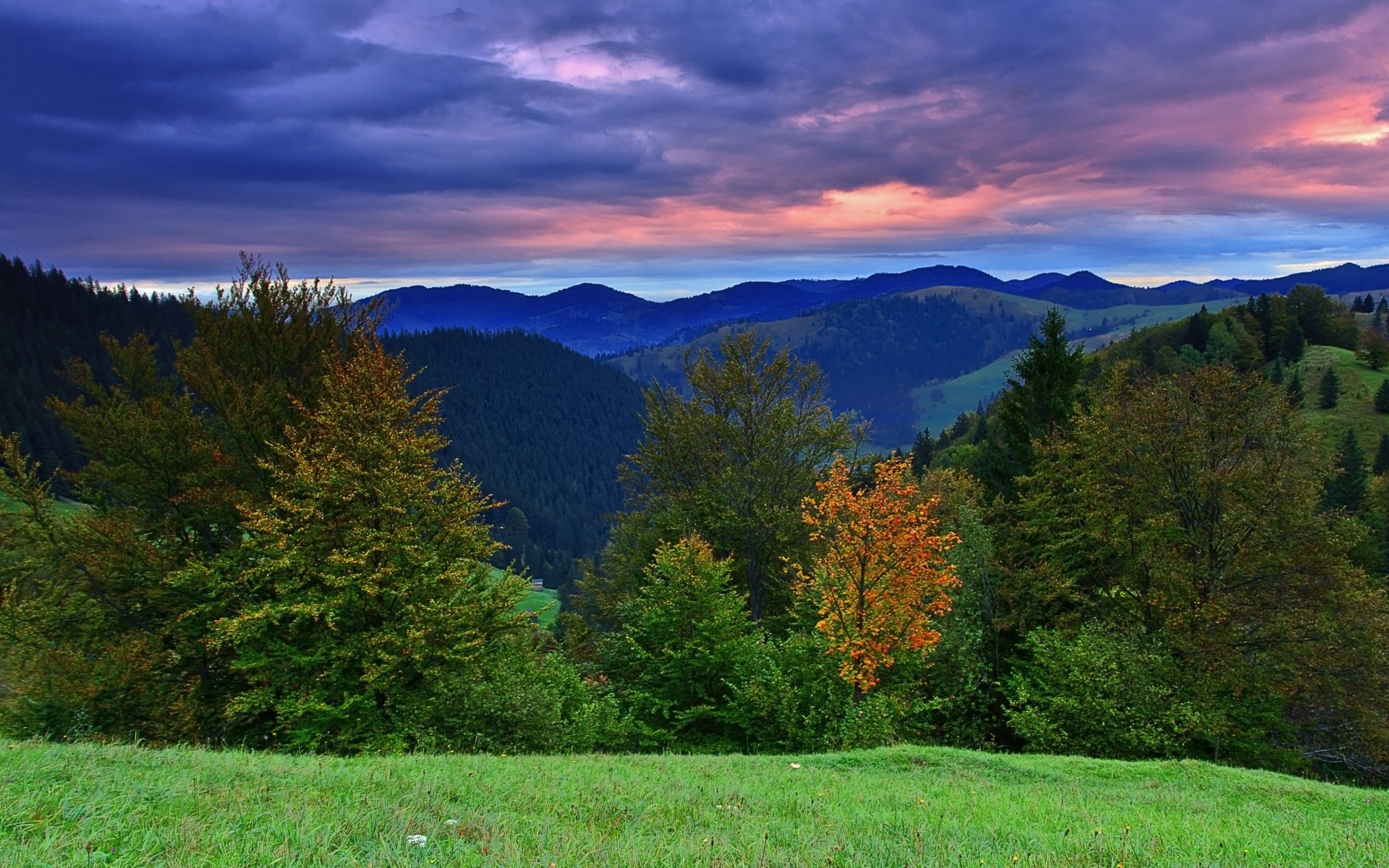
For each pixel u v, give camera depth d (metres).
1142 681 22.78
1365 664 23.72
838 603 23.98
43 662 20.94
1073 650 24.03
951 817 9.98
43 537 22.17
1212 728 22.73
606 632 34.28
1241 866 7.96
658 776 12.49
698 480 37.97
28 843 5.72
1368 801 14.80
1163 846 8.70
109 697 21.62
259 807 7.65
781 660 26.42
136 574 22.62
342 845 6.30
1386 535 52.94
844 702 24.20
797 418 36.69
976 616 28.88
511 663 23.83
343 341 28.28
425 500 22.75
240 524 23.47
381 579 20.41
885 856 7.36
